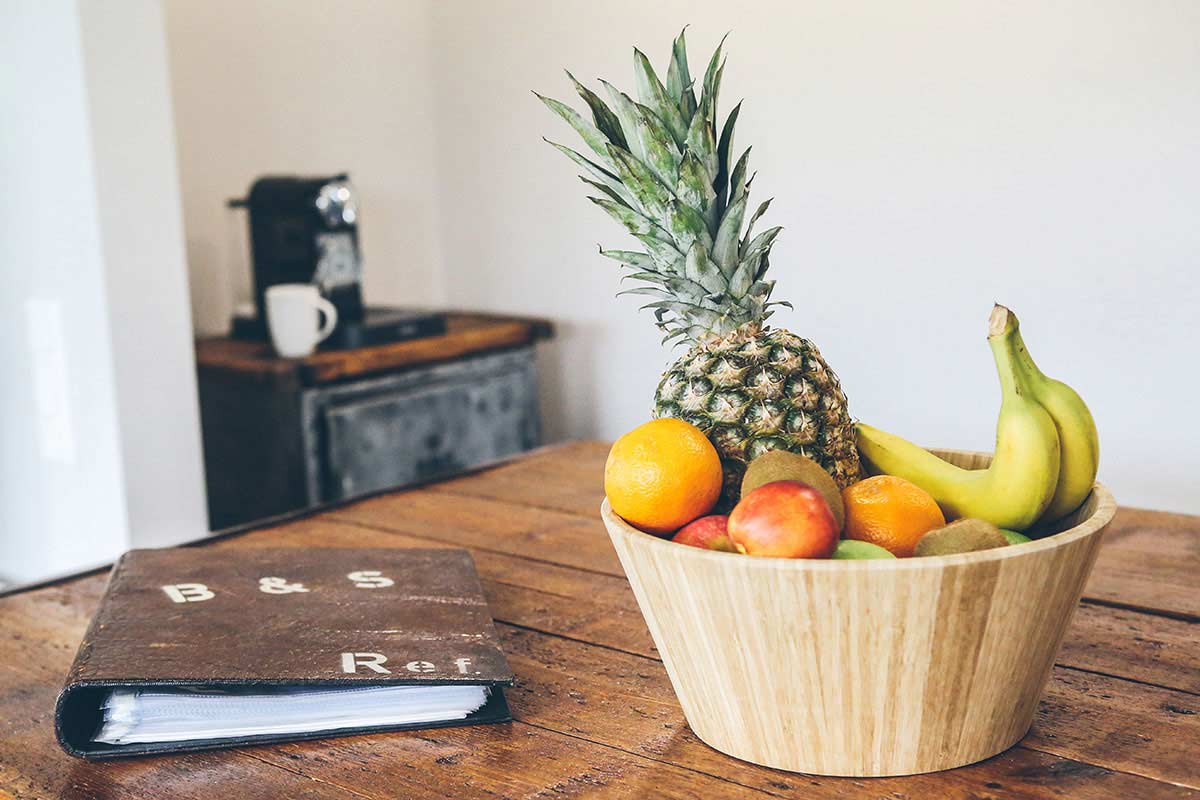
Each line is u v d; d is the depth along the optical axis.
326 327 2.53
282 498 2.47
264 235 2.63
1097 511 0.71
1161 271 2.29
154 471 2.26
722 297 0.86
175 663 0.78
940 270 2.55
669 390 0.85
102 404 2.21
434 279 3.39
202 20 2.72
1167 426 2.33
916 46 2.50
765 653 0.67
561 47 3.02
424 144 3.31
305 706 0.79
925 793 0.67
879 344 2.66
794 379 0.82
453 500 1.44
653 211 0.85
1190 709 0.78
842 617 0.64
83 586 1.15
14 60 2.20
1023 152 2.40
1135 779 0.68
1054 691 0.82
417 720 0.79
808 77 2.65
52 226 2.22
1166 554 1.13
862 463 0.89
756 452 0.80
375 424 2.56
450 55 3.25
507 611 1.03
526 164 3.15
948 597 0.63
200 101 2.74
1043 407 0.77
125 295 2.17
